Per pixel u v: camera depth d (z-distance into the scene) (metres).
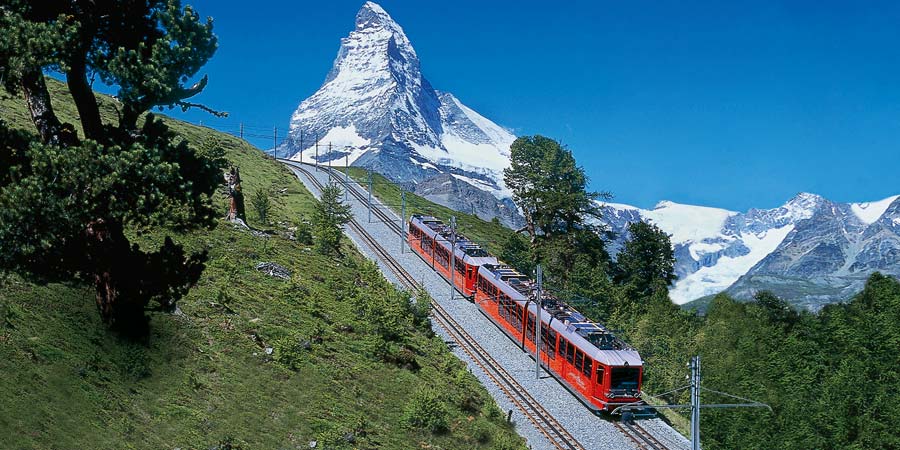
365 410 38.34
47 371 29.30
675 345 65.88
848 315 70.62
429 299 60.72
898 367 59.44
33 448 25.41
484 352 58.00
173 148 30.19
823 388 55.81
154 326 36.38
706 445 49.41
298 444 32.94
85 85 29.81
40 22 27.02
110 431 28.39
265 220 76.25
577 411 48.81
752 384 53.97
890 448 50.28
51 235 25.94
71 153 26.22
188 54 29.03
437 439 38.25
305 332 44.31
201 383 34.22
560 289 78.12
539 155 96.50
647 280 88.00
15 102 80.75
